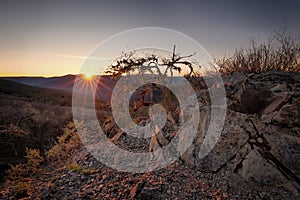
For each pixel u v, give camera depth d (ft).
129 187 11.44
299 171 9.26
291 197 8.91
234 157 10.97
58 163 20.15
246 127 11.25
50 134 34.30
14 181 16.79
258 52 16.07
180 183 10.93
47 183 14.33
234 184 10.16
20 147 29.04
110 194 11.23
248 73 15.16
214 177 10.91
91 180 13.26
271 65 15.78
